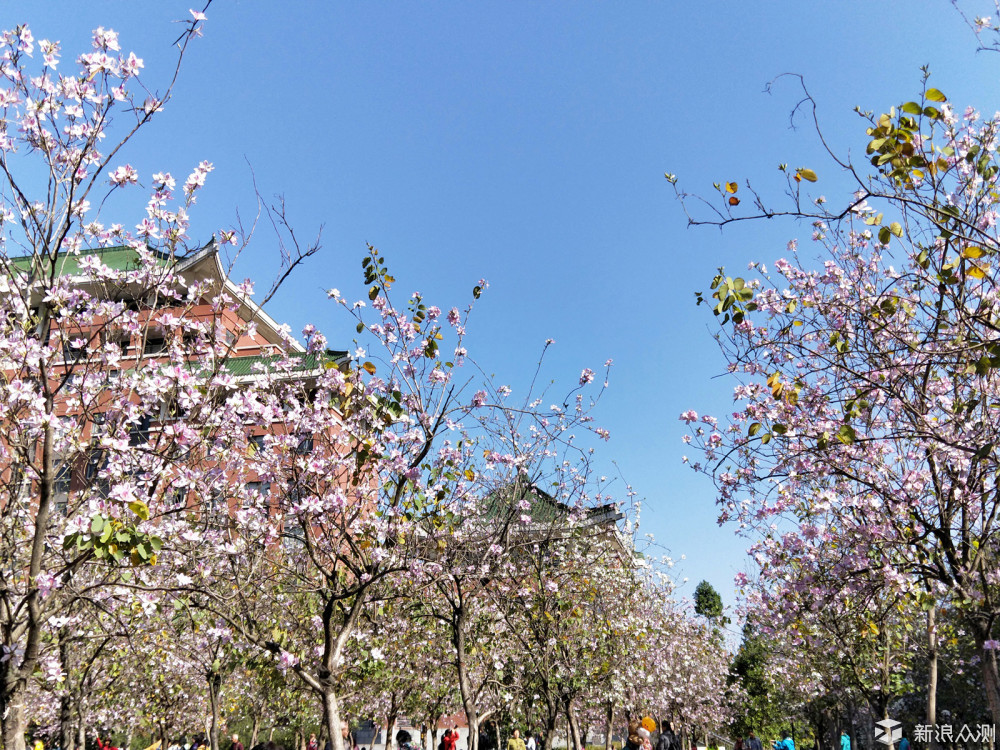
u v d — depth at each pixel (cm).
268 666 921
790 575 911
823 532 845
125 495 533
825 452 747
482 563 911
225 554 707
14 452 601
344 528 716
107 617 903
